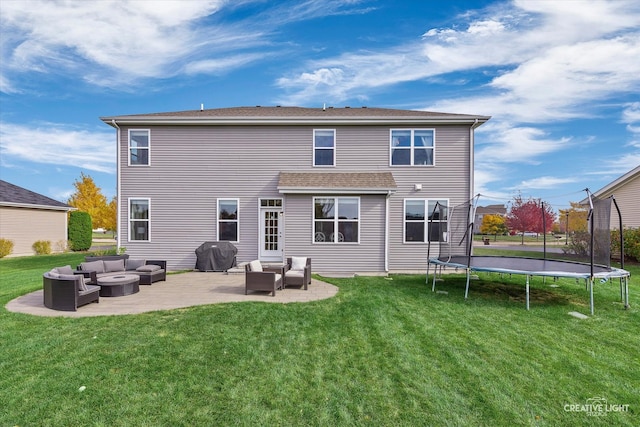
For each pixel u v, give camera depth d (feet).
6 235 57.21
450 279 33.88
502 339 16.90
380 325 18.69
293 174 39.55
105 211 86.28
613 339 17.13
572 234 51.08
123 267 31.24
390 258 39.52
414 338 16.81
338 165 40.34
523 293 27.61
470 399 11.34
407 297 25.66
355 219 37.91
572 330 18.48
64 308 20.88
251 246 40.29
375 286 29.91
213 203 40.32
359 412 10.52
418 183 39.81
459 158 39.70
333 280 33.01
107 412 10.32
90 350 14.66
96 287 23.27
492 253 63.93
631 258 50.60
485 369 13.52
